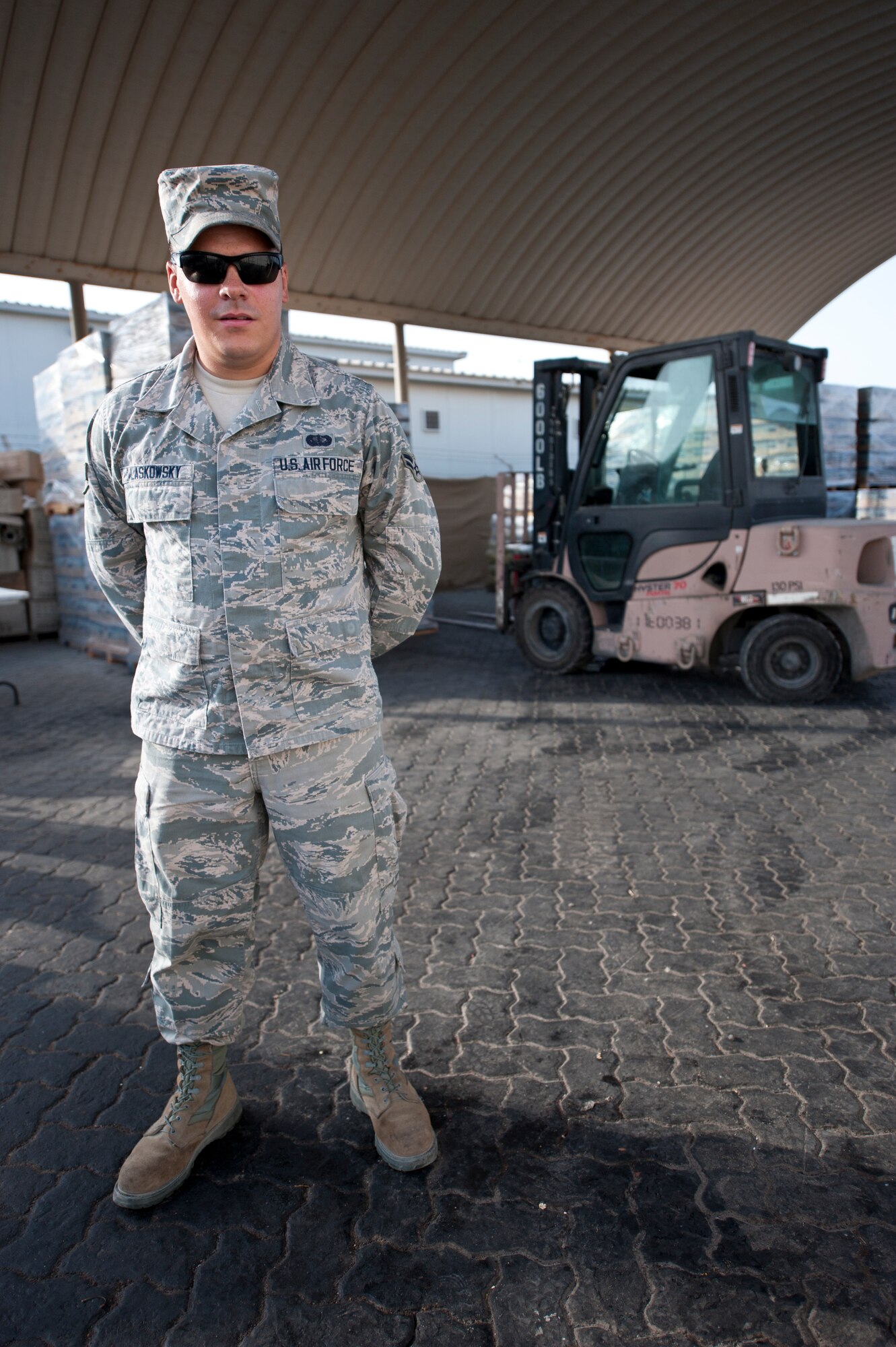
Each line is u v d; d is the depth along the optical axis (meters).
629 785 4.43
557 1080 2.19
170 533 1.60
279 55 7.90
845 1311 1.55
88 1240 1.74
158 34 7.37
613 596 6.70
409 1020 2.46
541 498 7.11
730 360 5.93
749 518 6.01
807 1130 2.00
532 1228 1.75
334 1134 2.02
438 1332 1.53
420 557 1.81
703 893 3.22
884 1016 2.44
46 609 9.97
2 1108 2.13
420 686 7.03
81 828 4.01
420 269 11.37
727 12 8.18
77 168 8.45
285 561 1.58
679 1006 2.50
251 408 1.56
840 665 5.96
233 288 1.50
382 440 1.66
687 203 11.52
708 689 6.62
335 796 1.68
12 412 19.55
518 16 7.92
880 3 8.28
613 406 6.56
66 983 2.69
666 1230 1.73
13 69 7.28
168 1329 1.55
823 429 9.36
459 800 4.26
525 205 10.83
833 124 10.27
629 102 9.40
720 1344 1.50
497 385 23.05
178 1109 1.89
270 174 1.52
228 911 1.73
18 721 6.04
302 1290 1.62
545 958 2.78
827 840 3.68
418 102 8.85
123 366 7.10
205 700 1.63
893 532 5.80
